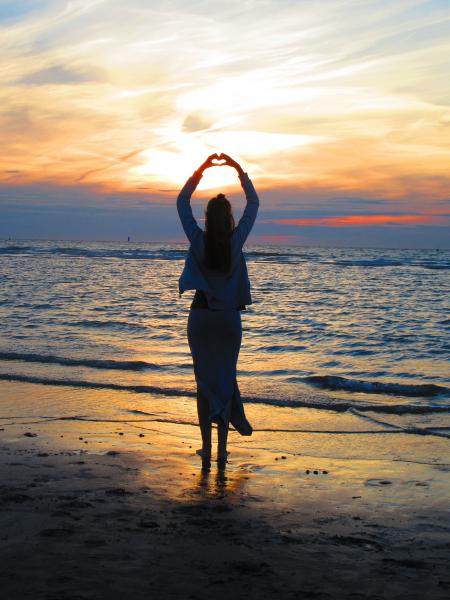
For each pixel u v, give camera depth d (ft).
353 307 67.67
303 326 51.49
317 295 83.05
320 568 9.17
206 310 13.89
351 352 38.75
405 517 11.82
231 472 14.84
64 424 19.70
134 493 12.87
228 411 14.03
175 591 8.16
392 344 41.96
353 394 25.70
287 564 9.29
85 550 9.55
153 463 15.40
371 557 9.69
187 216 14.06
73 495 12.57
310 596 8.15
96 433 18.62
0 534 10.19
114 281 104.47
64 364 31.17
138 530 10.59
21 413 21.13
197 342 14.10
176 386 26.07
